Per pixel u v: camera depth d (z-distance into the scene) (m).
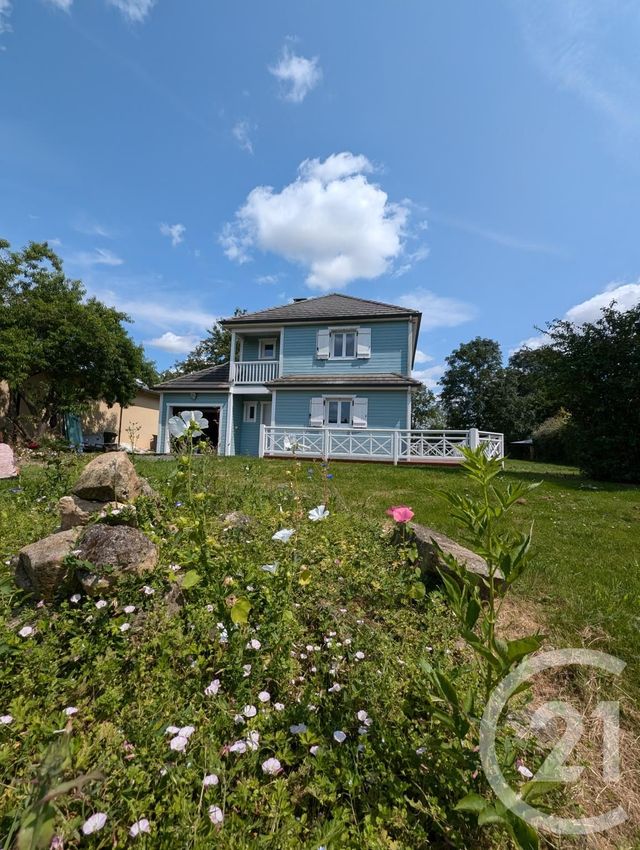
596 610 2.49
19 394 14.59
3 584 1.90
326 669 1.65
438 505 5.34
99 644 1.58
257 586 1.86
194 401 16.16
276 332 15.92
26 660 1.50
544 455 22.45
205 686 1.49
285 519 3.02
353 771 1.19
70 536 2.11
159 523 2.70
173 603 1.95
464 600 1.11
